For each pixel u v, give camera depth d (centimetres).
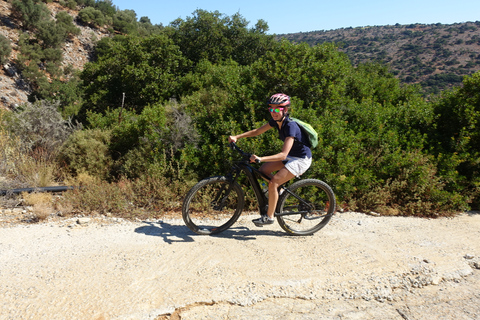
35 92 3691
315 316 287
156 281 318
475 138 635
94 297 290
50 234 423
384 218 524
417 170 577
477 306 310
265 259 366
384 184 588
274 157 375
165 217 497
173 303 288
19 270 331
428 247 416
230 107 676
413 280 342
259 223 412
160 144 635
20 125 747
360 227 478
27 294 291
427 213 551
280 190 422
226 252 380
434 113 691
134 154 668
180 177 576
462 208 561
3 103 3406
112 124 858
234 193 525
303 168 399
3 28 4312
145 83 1321
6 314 265
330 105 686
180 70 1460
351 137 602
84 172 664
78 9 5928
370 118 686
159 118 680
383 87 1017
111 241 404
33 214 493
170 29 1919
